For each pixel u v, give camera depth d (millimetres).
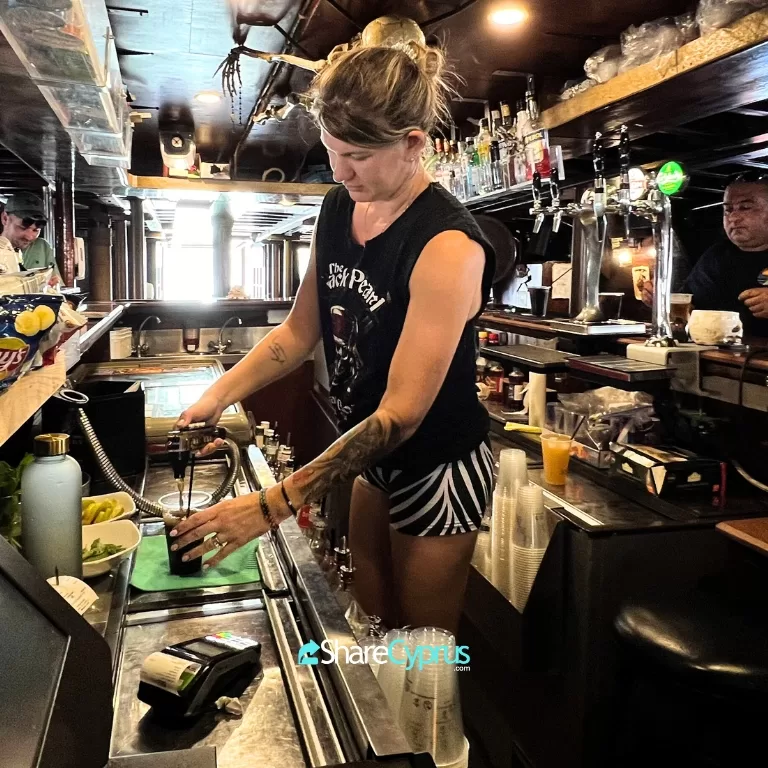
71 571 1062
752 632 1471
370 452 1079
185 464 1324
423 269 1147
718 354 1886
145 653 950
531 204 2906
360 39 1998
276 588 1141
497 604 1894
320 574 1129
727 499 1848
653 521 1696
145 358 3670
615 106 1942
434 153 2973
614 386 2002
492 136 2619
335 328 1345
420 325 1139
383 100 1023
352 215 1299
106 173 2740
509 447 2482
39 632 647
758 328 2451
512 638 1814
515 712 2033
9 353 810
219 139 4723
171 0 2379
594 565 1644
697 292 2646
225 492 1366
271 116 2787
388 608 1583
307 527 2168
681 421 2064
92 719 650
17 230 2328
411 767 718
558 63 2512
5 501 1176
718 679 1370
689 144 2475
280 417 4648
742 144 2135
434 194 1211
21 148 2113
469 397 1361
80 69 1292
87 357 3498
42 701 589
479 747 2246
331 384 1421
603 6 2029
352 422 1395
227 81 3340
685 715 1720
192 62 3086
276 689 879
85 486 1475
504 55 2426
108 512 1352
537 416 2570
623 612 1583
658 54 1933
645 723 1717
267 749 775
